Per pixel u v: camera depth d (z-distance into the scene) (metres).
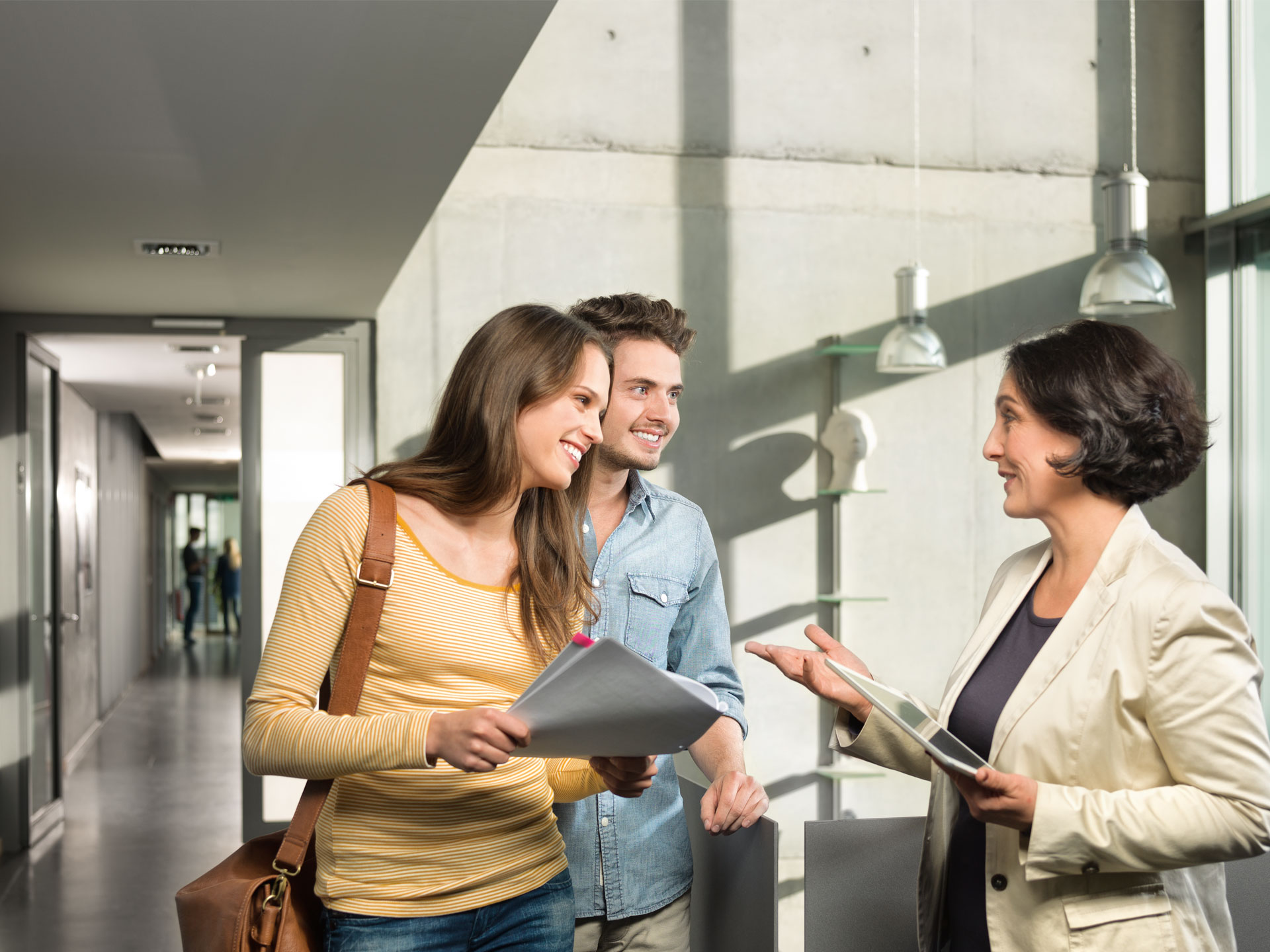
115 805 6.41
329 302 4.92
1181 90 5.86
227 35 2.49
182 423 11.17
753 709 5.36
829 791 5.35
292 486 5.13
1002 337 5.65
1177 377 1.47
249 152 3.18
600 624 1.91
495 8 2.39
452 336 5.20
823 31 5.58
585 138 5.35
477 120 2.98
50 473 6.08
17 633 5.33
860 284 5.55
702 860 2.09
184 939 1.43
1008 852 1.46
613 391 1.93
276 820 4.95
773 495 5.43
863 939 1.81
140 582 14.09
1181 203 5.83
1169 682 1.33
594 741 1.32
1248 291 5.66
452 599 1.46
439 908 1.42
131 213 3.70
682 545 2.01
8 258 4.24
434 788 1.43
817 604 5.43
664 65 5.44
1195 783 1.32
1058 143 5.75
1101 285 4.34
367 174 3.37
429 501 1.50
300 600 1.42
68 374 7.81
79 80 2.70
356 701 1.41
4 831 5.36
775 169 5.51
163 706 10.91
